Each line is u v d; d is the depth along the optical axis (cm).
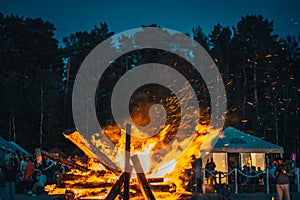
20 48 5269
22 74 5153
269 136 4522
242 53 4809
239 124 4453
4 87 4706
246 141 2194
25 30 5259
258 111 4522
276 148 2178
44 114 4656
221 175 2216
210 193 1811
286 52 4953
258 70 4681
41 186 1805
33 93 4812
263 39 4866
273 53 4744
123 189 686
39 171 1844
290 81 4606
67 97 4816
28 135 4706
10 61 5219
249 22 5022
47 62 5391
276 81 4616
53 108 4562
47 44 5350
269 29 5062
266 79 4650
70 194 770
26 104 4750
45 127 4628
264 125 4484
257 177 2112
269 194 1886
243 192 1972
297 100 4588
